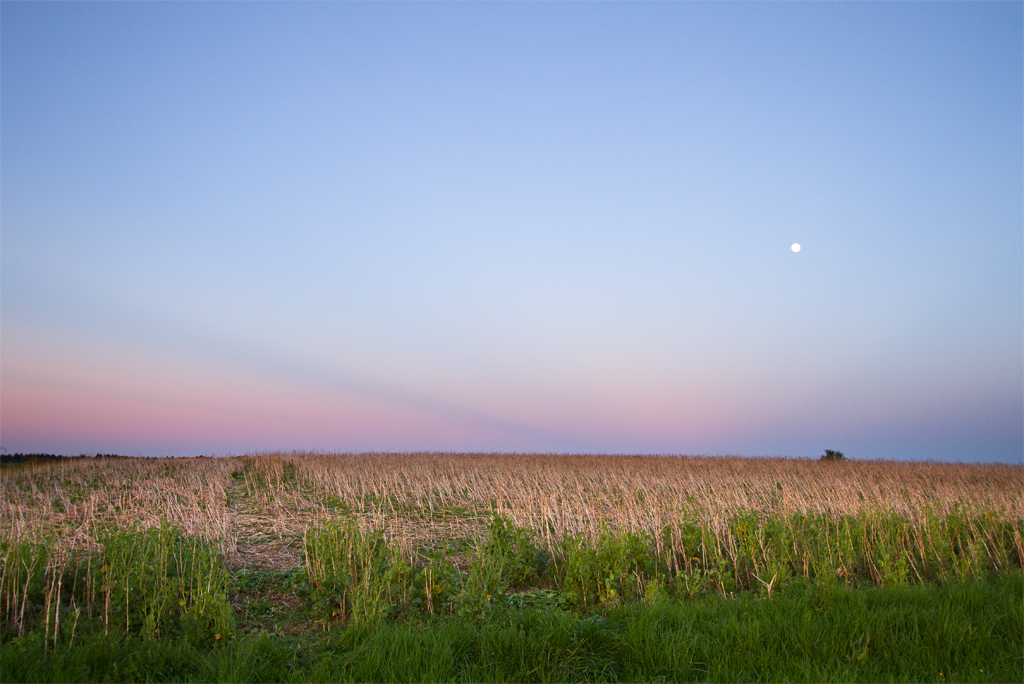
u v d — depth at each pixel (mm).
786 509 13719
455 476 21891
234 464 26938
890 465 29125
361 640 6613
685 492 19094
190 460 29141
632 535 10039
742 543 10133
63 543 9852
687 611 7336
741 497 16812
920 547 10406
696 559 10031
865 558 10125
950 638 6508
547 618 6898
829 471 25297
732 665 6059
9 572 7316
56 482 19797
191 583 7477
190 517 12867
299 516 14586
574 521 12375
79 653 5828
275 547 11266
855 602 7590
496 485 19609
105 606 7055
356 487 19906
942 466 28453
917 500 15328
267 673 5801
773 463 29953
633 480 21719
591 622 6828
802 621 6965
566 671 6062
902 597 7824
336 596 7809
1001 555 10578
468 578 8289
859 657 6074
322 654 6332
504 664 6094
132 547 8211
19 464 25453
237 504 16547
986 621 6977
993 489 19078
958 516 11773
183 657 6062
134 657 5910
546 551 10625
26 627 6711
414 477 21828
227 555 10320
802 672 5844
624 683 5875
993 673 5895
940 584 9094
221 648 6457
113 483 19562
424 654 6137
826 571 8352
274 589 8781
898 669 6051
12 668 5484
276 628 7367
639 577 9273
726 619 7027
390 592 7820
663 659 6160
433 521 14336
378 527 10164
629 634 6559
